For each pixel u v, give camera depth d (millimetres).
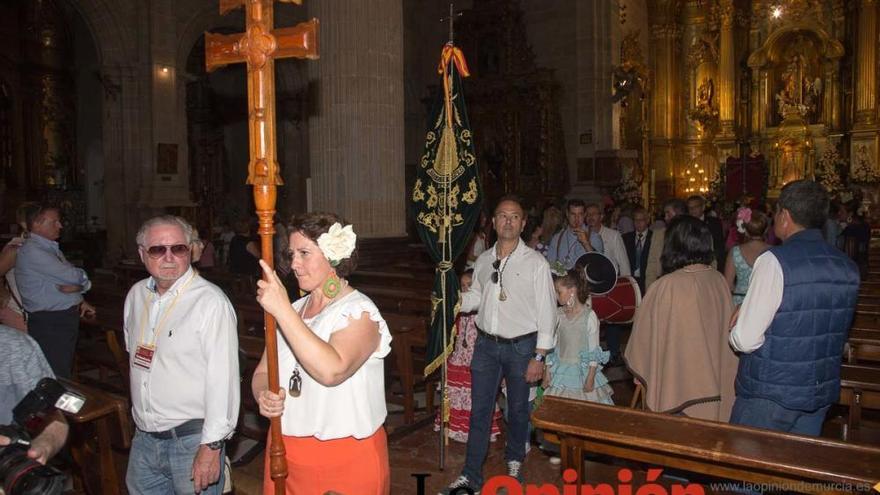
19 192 19719
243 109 23203
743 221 5090
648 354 3875
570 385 4699
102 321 6332
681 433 3123
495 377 4312
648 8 25500
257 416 5707
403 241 9516
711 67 25953
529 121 19547
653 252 7238
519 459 4316
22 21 19938
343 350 2342
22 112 19938
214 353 2908
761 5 25797
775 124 25453
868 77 23062
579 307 4727
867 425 5680
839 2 24219
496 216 4293
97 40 16297
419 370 6797
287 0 2295
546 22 19594
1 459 1987
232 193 23547
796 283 3094
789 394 3154
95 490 4207
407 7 21266
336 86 9172
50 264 5055
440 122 4852
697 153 26047
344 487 2523
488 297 4301
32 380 2441
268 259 2240
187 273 3051
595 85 18703
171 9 16641
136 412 3047
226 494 3682
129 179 16516
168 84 16672
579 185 18859
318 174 9430
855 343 5480
